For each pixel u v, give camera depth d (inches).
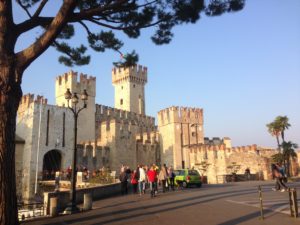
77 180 1266.0
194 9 523.2
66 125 1829.5
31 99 2097.7
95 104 2488.9
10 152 411.8
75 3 442.3
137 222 478.3
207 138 3102.9
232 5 524.1
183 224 450.6
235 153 2058.3
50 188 1478.8
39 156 1660.9
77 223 492.7
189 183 1128.8
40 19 486.9
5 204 393.4
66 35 652.1
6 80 422.9
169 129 2659.9
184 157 2568.9
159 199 778.2
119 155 2193.7
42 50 443.2
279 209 556.4
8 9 446.9
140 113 3277.6
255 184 1280.8
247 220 465.4
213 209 582.2
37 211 776.3
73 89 2310.5
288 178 1740.9
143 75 3405.5
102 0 561.9
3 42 437.4
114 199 831.1
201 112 2842.0
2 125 411.2
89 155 1956.2
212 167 2135.8
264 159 1948.8
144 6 556.7
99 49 649.0
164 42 616.1
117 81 3361.2
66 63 673.0
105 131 2266.2
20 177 1627.7
